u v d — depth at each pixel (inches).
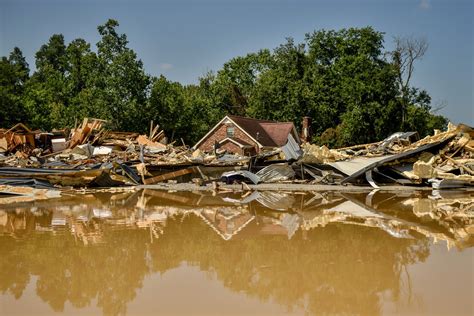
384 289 285.4
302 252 382.9
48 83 2864.2
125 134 1636.3
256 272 324.5
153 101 2300.7
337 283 299.1
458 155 1042.7
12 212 594.2
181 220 540.7
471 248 393.4
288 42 2721.5
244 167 1143.0
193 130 2474.2
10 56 3708.2
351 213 605.6
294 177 1078.4
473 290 281.3
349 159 1081.4
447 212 614.2
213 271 327.3
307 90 2544.3
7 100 2175.2
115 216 567.5
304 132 2276.1
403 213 602.5
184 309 251.3
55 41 3833.7
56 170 922.1
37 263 343.9
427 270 326.6
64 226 494.0
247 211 621.9
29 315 241.3
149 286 291.6
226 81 2987.2
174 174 1064.8
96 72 2208.4
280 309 251.9
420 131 2556.6
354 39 2706.7
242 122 1921.8
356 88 2450.8
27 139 1393.9
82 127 1444.4
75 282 299.9
